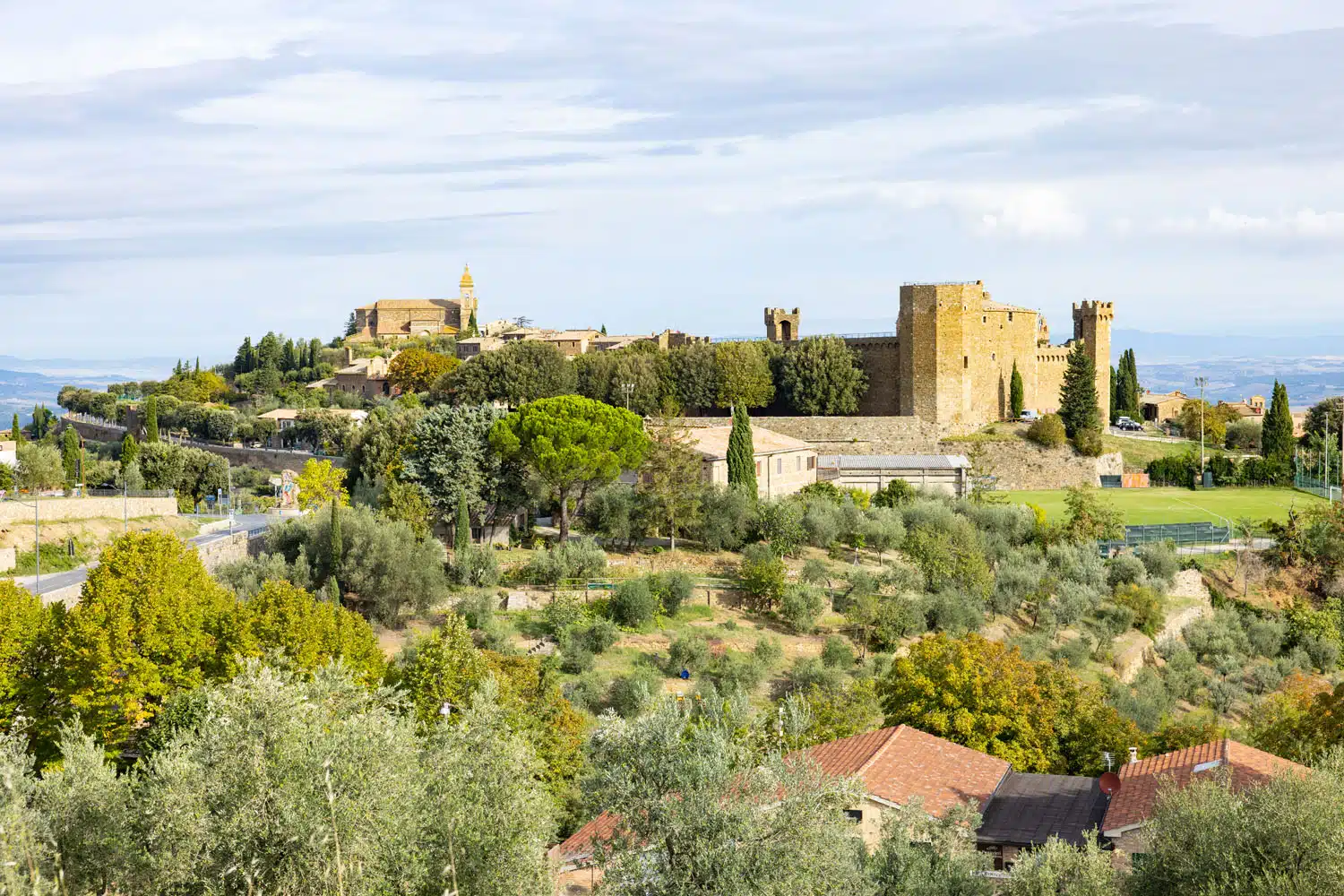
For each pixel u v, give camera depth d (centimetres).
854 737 5012
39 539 7875
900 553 9681
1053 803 4441
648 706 3456
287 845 2998
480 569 8338
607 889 2928
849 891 2995
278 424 18162
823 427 14838
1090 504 11406
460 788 3381
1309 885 2967
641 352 16650
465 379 15975
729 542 9375
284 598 5538
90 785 3459
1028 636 8525
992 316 15550
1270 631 9612
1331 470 14975
